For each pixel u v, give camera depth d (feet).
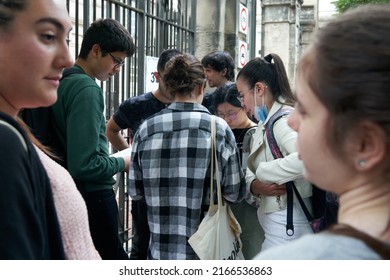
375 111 2.33
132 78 14.60
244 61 21.20
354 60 2.37
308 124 2.68
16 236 2.79
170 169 7.47
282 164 7.27
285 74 7.97
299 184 7.52
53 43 3.65
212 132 7.41
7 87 3.58
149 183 7.62
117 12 12.84
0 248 2.76
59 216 3.35
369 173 2.55
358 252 2.31
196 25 19.06
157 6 15.74
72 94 7.47
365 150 2.48
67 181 3.50
